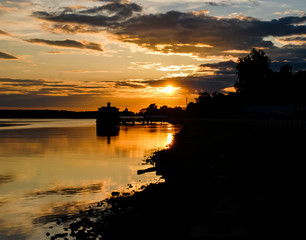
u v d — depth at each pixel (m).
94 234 14.98
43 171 34.38
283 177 18.66
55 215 18.94
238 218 12.19
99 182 28.48
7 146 62.72
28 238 15.38
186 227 12.94
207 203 15.74
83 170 34.84
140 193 22.20
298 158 24.25
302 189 15.27
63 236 15.19
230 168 24.69
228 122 102.94
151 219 15.11
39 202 21.97
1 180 29.80
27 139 79.88
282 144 33.03
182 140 65.75
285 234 10.30
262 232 10.62
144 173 32.28
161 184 24.66
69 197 23.28
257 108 103.88
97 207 20.23
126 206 19.41
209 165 27.91
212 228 10.63
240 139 46.44
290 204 13.27
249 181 19.12
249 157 29.02
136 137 89.44
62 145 64.88
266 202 14.02
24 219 18.28
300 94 115.50
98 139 81.31
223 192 17.45
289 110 98.62
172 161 37.16
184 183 22.64
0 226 17.20
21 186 27.17
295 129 45.56
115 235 13.98
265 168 22.59
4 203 21.81
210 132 76.50
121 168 35.91
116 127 165.50
